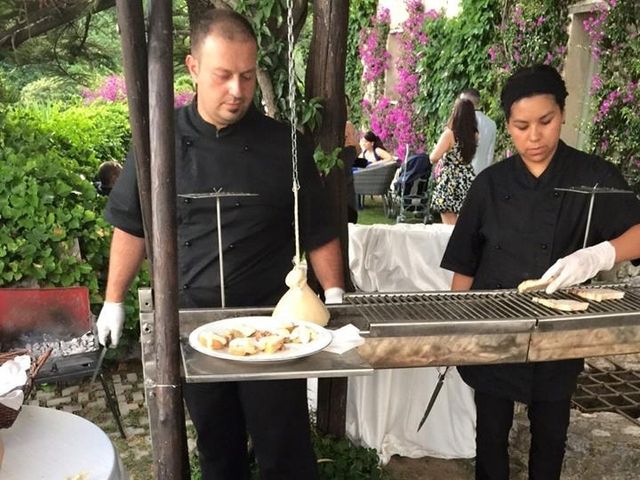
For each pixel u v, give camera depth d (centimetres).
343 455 256
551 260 194
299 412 186
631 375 361
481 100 705
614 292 180
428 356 152
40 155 416
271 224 185
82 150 552
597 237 195
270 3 228
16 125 480
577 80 597
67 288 291
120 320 189
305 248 198
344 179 239
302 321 142
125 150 738
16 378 177
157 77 110
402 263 301
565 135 606
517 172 197
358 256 297
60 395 346
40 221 352
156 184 114
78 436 158
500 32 679
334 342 133
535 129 181
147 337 143
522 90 181
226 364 121
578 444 272
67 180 387
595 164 192
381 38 969
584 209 190
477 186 205
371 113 1002
